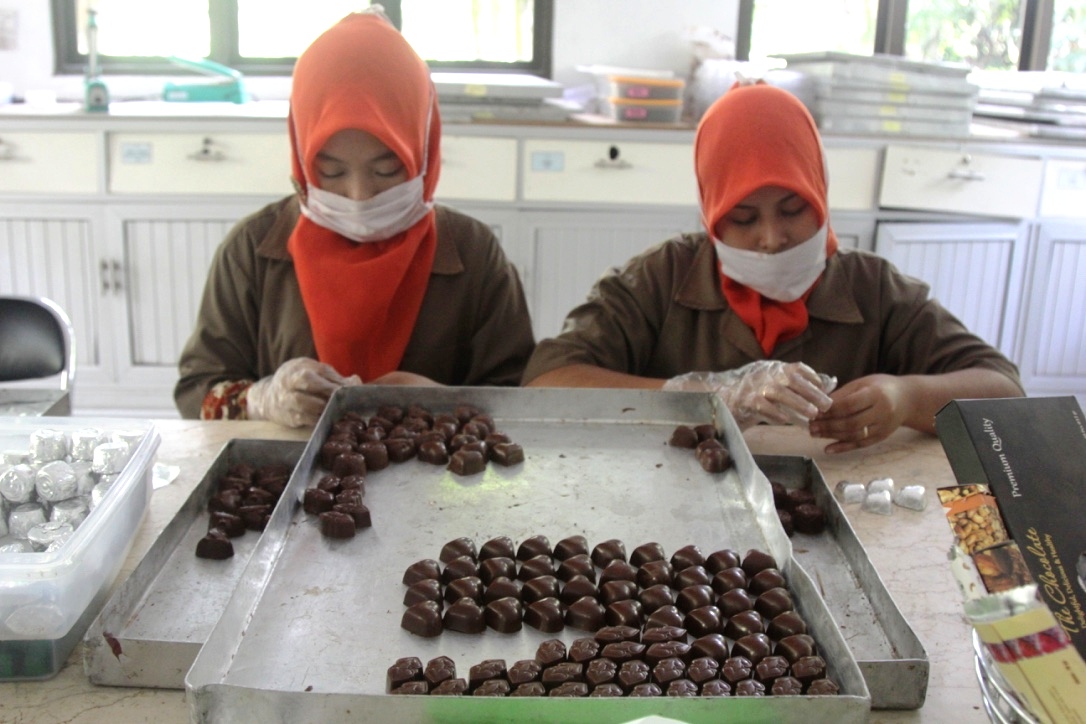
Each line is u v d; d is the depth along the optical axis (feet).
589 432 4.37
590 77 12.44
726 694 2.50
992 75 12.34
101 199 10.39
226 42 12.19
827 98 10.61
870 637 2.97
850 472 4.40
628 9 12.32
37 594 2.74
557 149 10.50
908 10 12.74
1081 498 2.56
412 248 5.70
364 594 3.06
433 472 3.95
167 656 2.76
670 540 3.43
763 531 3.47
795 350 5.55
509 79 11.07
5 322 6.27
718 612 2.94
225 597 3.14
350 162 5.19
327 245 5.65
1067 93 11.10
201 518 3.64
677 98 10.93
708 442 4.10
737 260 5.20
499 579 3.11
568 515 3.60
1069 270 11.44
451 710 2.30
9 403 5.57
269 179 10.43
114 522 3.18
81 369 10.96
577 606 2.99
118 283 10.66
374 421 4.28
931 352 5.56
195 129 10.23
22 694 2.76
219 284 5.90
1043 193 11.07
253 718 2.31
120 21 12.01
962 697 2.78
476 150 10.44
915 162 10.83
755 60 12.19
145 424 3.77
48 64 11.94
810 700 2.29
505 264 6.27
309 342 5.81
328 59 5.20
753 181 4.88
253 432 4.69
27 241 10.51
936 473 4.41
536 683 2.55
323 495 3.50
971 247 11.18
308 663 2.71
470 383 6.12
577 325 5.66
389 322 5.85
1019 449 2.63
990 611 2.18
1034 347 11.69
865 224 11.02
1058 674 2.13
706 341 5.63
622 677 2.59
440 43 12.39
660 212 10.80
